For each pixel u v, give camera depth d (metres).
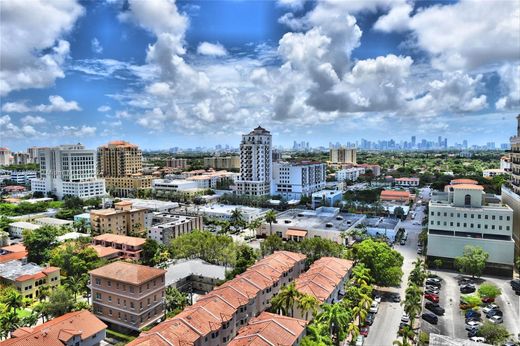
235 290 84.88
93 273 90.12
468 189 133.50
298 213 195.75
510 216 124.12
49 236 139.50
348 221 175.75
